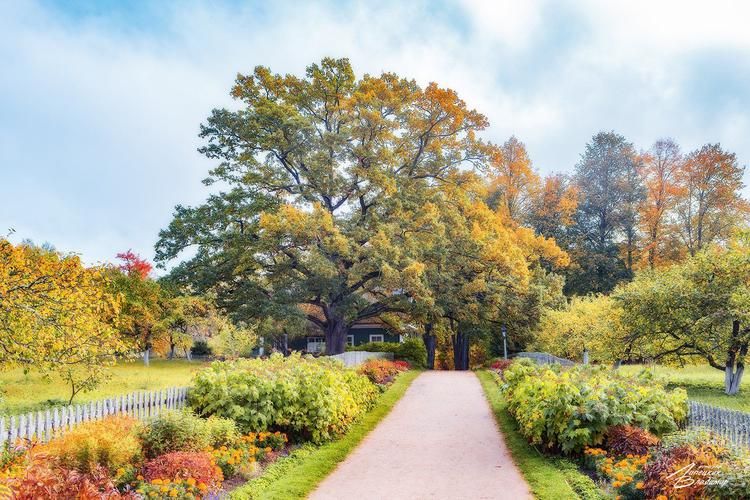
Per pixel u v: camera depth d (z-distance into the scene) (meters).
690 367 33.75
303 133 33.50
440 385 25.17
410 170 38.56
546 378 13.88
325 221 31.22
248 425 12.10
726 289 21.59
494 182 55.94
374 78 36.34
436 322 39.16
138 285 33.53
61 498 6.54
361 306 35.97
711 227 52.41
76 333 13.34
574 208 59.72
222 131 33.97
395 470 10.90
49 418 10.11
